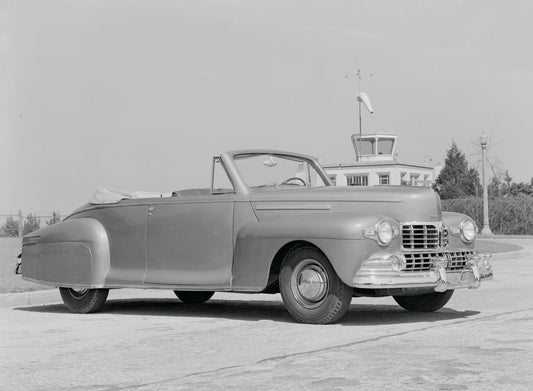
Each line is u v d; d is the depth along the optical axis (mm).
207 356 6016
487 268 8461
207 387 4859
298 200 8133
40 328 7965
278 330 7387
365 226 7469
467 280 8117
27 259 10039
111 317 8945
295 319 7887
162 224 8828
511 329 7105
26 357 6133
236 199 8414
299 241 7816
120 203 9250
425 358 5672
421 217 7871
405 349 6086
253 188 8672
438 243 7957
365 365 5445
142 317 8867
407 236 7754
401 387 4742
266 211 8234
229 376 5188
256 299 11047
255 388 4793
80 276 9328
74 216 9789
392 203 7859
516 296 10430
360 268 7441
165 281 8750
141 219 9008
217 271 8406
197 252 8555
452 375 5059
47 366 5730
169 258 8758
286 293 7895
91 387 4969
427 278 7691
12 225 30781
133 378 5227
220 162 8781
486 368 5270
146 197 9406
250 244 8062
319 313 7680
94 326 8078
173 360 5879
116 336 7258
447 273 7934
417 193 7949
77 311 9539
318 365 5492
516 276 14414
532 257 21688
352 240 7441
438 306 8695
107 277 9195
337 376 5094
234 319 8430
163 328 7781
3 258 17781
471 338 6594
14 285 11969
